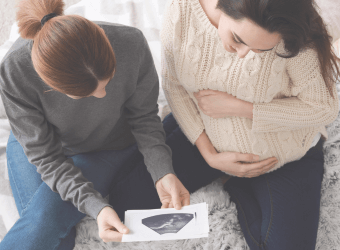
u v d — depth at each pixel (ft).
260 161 4.48
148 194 4.77
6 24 8.43
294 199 4.33
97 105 3.98
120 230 3.64
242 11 2.61
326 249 4.57
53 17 2.90
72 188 4.02
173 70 4.35
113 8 6.93
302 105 4.01
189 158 5.05
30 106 3.74
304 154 4.57
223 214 4.75
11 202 5.18
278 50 3.53
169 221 3.74
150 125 4.57
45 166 4.11
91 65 2.80
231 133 4.37
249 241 4.42
